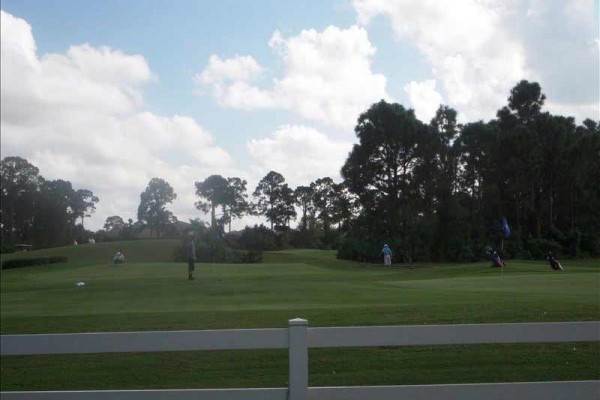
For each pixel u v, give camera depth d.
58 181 127.00
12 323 14.02
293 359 5.92
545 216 74.75
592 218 72.69
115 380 9.99
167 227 139.00
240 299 21.09
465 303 16.12
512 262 54.41
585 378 9.75
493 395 6.07
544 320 12.56
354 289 24.44
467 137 73.00
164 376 10.10
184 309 17.73
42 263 62.31
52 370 10.50
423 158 71.81
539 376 9.83
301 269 44.97
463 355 10.77
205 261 61.12
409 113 72.81
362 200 74.50
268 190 122.38
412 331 6.04
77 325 13.45
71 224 125.56
